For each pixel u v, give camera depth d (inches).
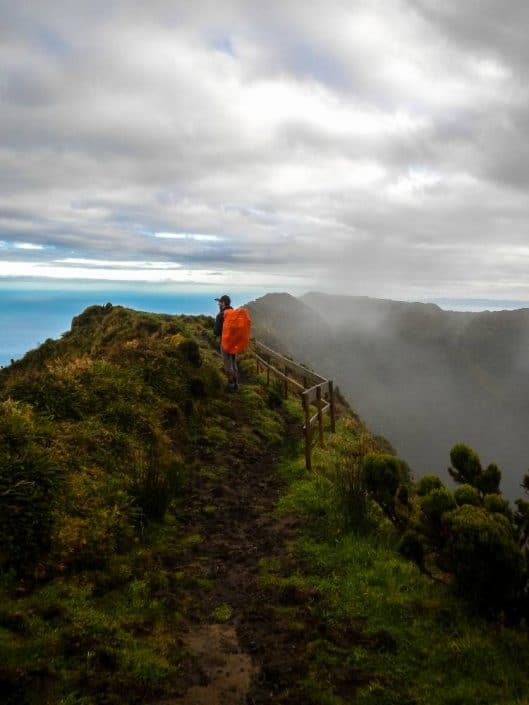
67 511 263.0
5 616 187.0
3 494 240.1
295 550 287.1
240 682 184.4
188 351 574.9
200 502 348.2
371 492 279.6
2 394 367.6
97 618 201.9
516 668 190.1
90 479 303.6
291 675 188.7
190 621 220.8
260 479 406.6
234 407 561.3
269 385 714.2
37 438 309.9
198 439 450.6
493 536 205.2
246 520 329.7
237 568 268.8
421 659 198.5
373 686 182.2
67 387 388.5
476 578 209.2
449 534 217.2
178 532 302.2
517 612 211.0
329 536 303.3
